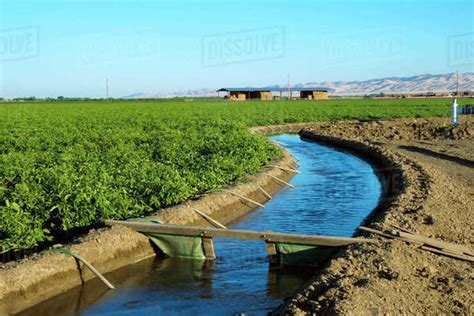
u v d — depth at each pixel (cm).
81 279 1088
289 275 1148
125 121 4541
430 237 1222
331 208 1786
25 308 962
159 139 2789
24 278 985
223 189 1733
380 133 4019
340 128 4609
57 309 978
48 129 3625
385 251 1048
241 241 1381
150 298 1028
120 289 1073
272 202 1884
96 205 1329
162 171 1733
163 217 1393
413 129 4016
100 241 1172
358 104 8731
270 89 13838
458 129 3653
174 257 1272
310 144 4006
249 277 1138
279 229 1532
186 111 6494
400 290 889
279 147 3061
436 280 960
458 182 1916
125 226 1262
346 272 974
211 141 2611
